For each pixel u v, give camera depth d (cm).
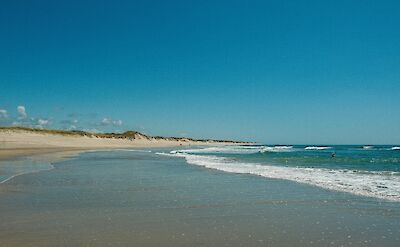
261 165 2981
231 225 924
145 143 14400
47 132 11300
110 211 1089
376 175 2088
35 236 812
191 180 1842
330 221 970
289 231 868
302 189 1527
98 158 3966
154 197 1330
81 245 748
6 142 8188
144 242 774
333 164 3138
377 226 915
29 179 1853
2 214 1040
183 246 750
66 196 1343
